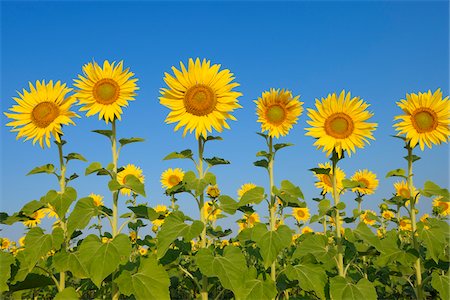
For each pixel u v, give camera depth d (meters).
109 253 0.90
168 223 1.00
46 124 1.05
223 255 0.99
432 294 1.40
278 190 1.06
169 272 1.33
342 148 1.12
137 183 0.99
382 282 1.50
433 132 1.19
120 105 1.05
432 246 1.10
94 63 1.07
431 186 1.18
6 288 0.91
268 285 0.98
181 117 1.07
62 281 0.99
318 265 1.09
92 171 0.98
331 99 1.16
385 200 1.24
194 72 1.09
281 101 1.13
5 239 2.24
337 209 1.12
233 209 1.05
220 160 1.04
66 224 1.02
